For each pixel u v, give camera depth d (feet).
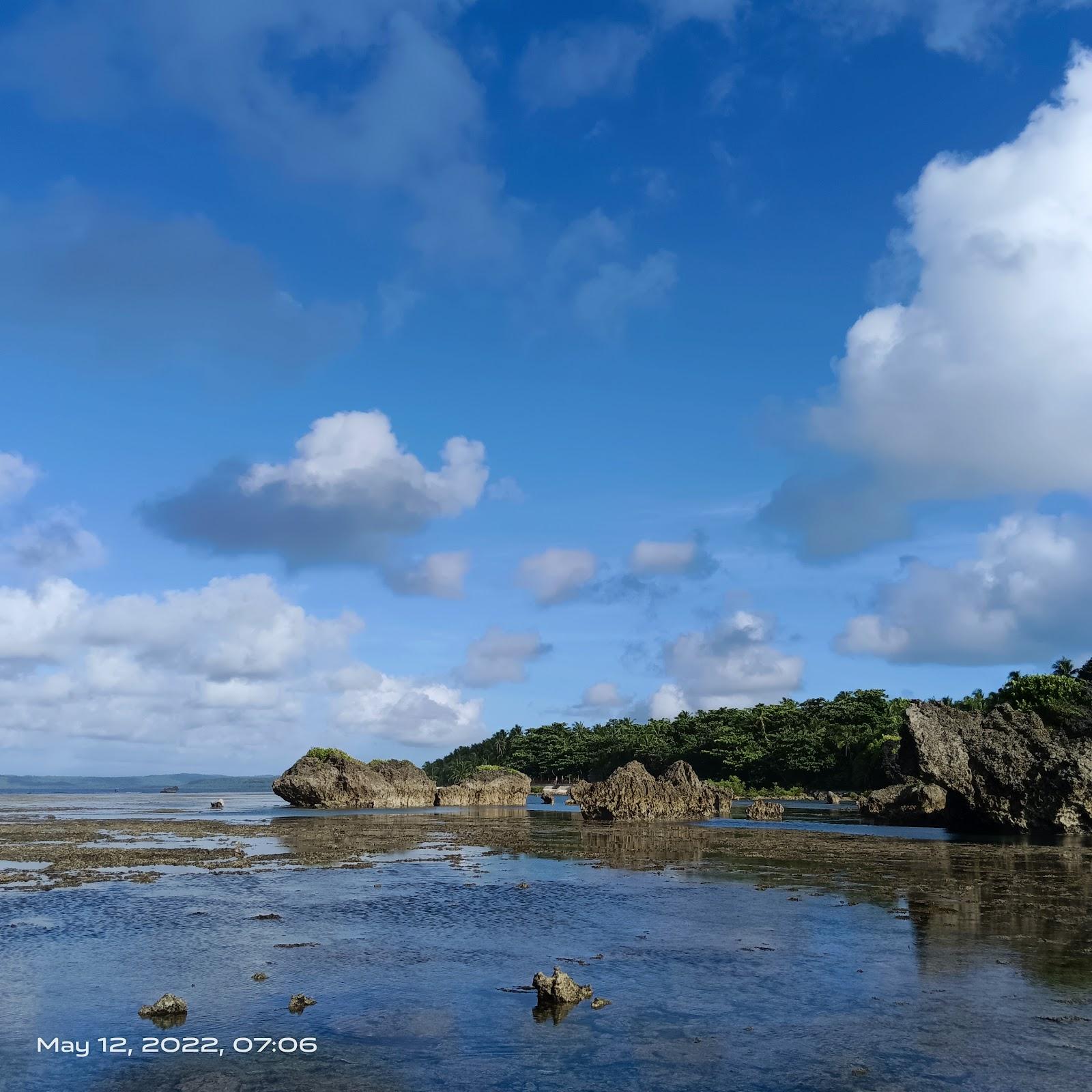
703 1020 56.80
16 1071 48.29
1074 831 202.28
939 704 246.47
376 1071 48.29
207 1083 46.55
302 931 83.92
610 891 109.19
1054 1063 49.16
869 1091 45.47
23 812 323.37
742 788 556.92
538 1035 53.98
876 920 89.04
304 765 345.51
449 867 134.00
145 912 93.81
